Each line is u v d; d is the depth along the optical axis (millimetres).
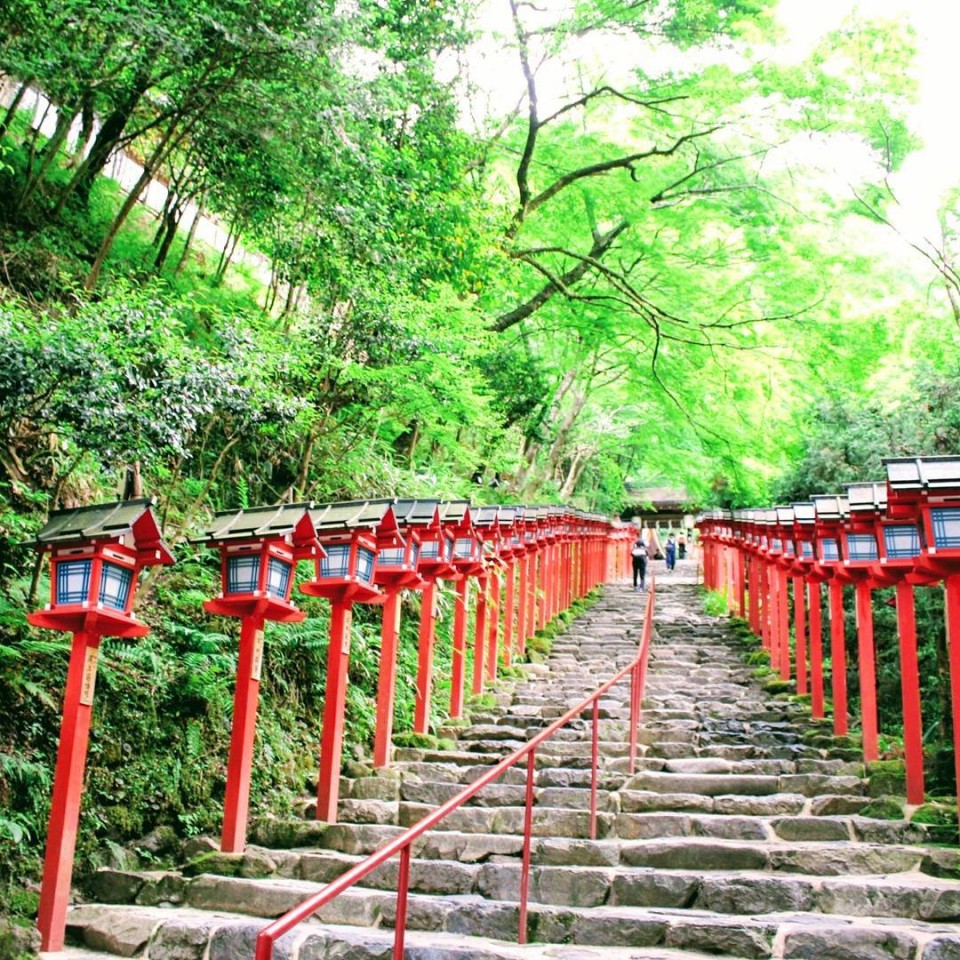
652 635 15617
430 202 12258
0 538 7461
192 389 7293
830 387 17828
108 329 7082
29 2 8539
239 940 5273
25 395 6430
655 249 17969
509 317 18328
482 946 5152
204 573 8992
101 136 12047
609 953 5070
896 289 17109
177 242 15219
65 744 5445
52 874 5281
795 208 17062
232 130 10453
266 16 9141
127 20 8555
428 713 9664
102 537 5516
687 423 20797
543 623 15773
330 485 11742
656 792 7875
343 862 6328
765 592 14492
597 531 23672
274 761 7949
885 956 4914
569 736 9625
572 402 25625
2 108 12203
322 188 10367
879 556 7898
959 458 6738
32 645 6609
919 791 7211
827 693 12328
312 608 9805
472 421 12734
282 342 9695
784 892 5664
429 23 13117
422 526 8992
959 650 6609
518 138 18578
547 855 6457
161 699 7398
